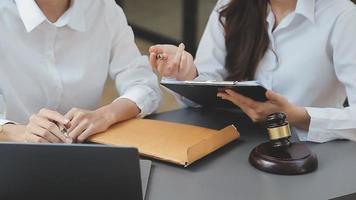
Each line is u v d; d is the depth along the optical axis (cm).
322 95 170
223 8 177
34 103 166
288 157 117
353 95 153
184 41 470
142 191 98
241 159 125
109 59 179
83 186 96
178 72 161
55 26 159
